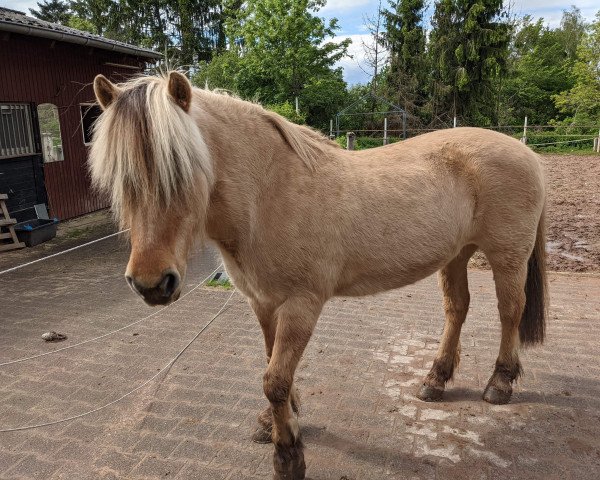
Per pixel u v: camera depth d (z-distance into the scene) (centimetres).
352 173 273
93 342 444
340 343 435
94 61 1106
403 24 3388
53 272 696
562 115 3659
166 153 186
